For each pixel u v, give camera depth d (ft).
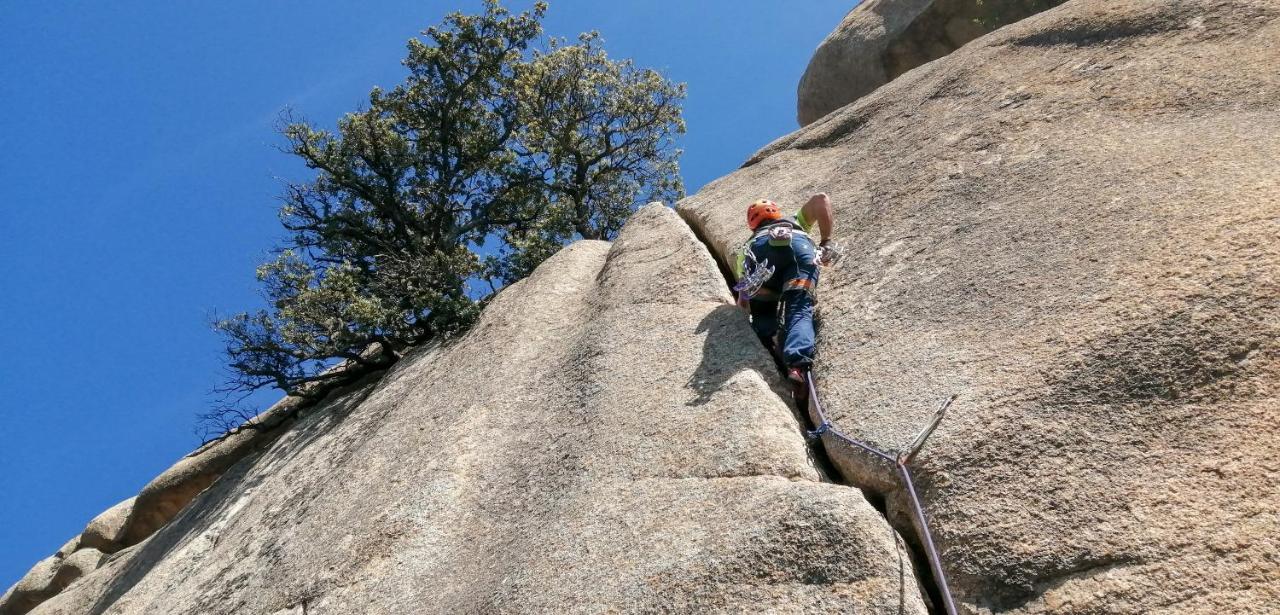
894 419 17.97
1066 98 24.59
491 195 62.13
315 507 26.14
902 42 53.83
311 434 37.32
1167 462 14.84
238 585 24.89
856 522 15.88
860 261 23.26
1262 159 19.12
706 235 30.14
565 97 67.10
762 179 31.37
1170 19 25.50
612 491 19.43
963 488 16.07
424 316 46.57
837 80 57.11
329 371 49.06
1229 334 15.83
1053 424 16.10
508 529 20.52
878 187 25.86
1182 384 15.64
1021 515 15.23
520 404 25.20
